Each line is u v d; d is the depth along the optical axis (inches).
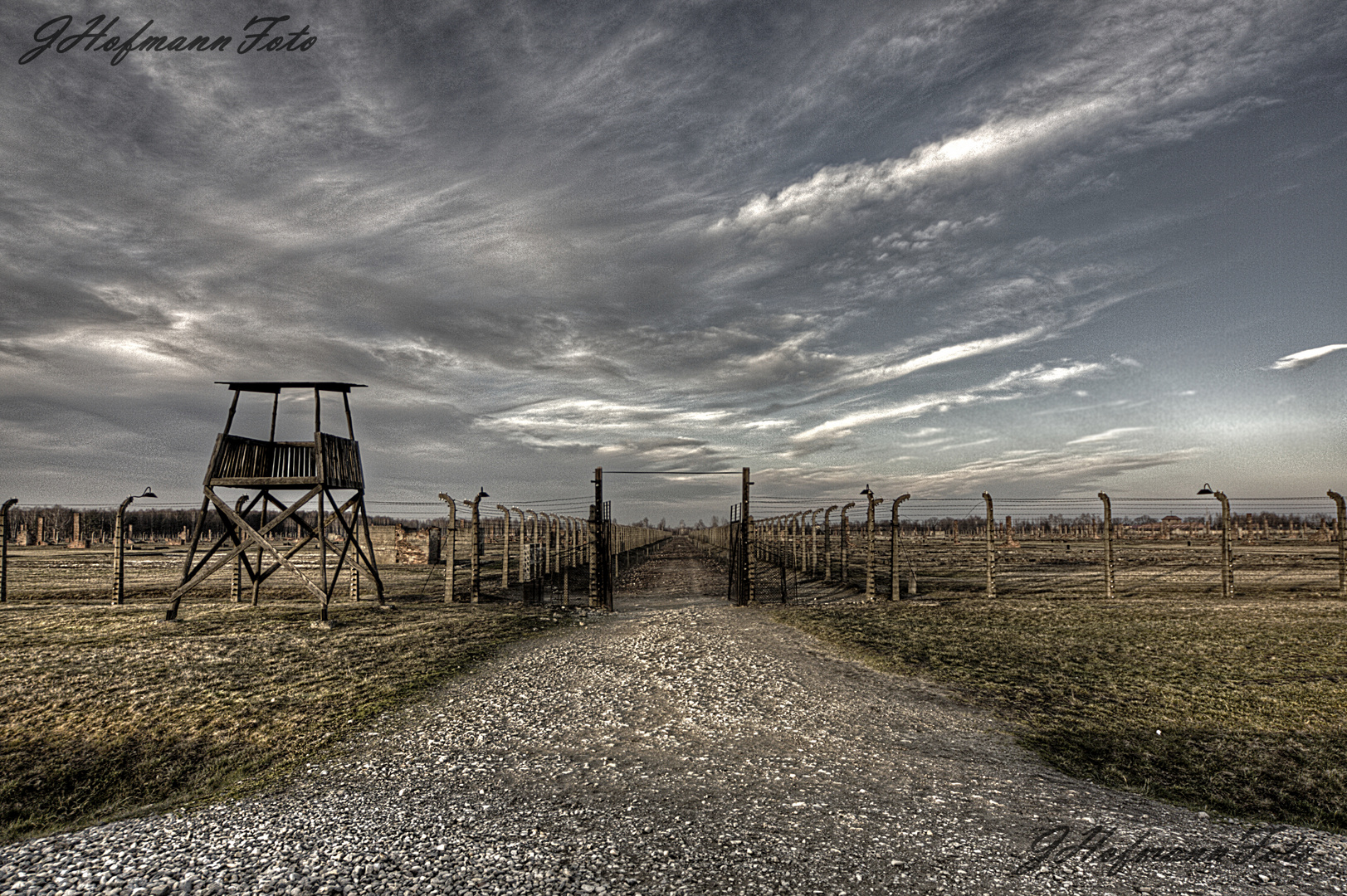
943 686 557.0
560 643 759.1
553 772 367.2
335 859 259.1
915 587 1243.8
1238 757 393.7
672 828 290.0
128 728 448.1
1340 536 1111.6
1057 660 639.8
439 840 277.6
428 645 712.4
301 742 425.4
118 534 932.0
